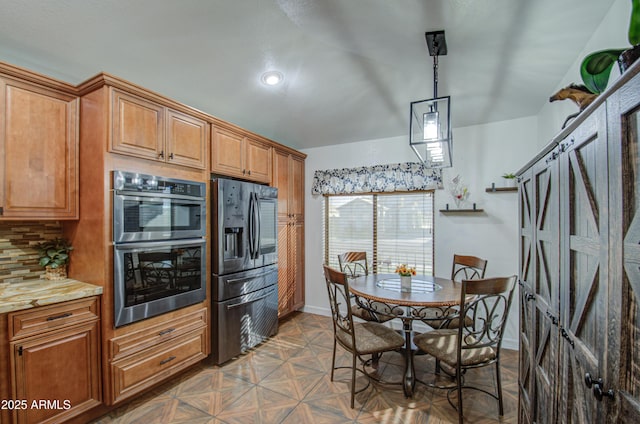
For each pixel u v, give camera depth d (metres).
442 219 3.38
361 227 3.90
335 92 2.78
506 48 1.96
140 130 2.11
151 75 2.34
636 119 0.65
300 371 2.60
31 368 1.67
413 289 2.51
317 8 1.76
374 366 2.69
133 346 2.05
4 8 1.63
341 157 4.02
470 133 3.25
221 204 2.67
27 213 1.83
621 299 0.70
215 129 2.75
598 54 1.08
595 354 0.83
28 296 1.72
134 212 2.04
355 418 1.99
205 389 2.32
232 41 2.07
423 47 2.04
